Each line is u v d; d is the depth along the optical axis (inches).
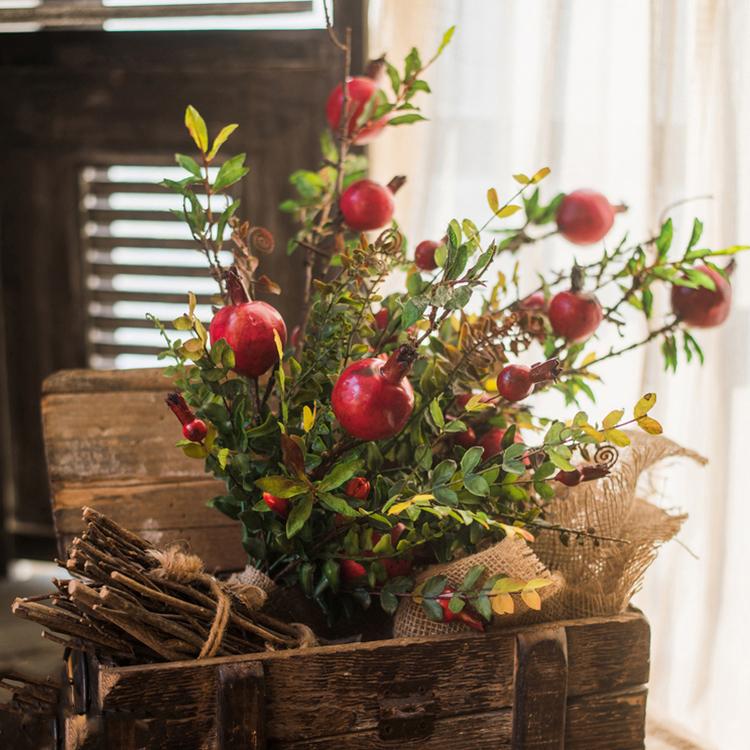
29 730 38.2
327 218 45.8
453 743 36.9
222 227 36.9
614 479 40.1
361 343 39.2
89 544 33.8
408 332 37.6
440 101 57.1
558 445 35.3
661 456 41.8
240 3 64.0
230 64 65.6
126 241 71.5
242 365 35.0
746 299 55.3
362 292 41.0
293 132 65.9
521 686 36.5
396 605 36.6
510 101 56.8
